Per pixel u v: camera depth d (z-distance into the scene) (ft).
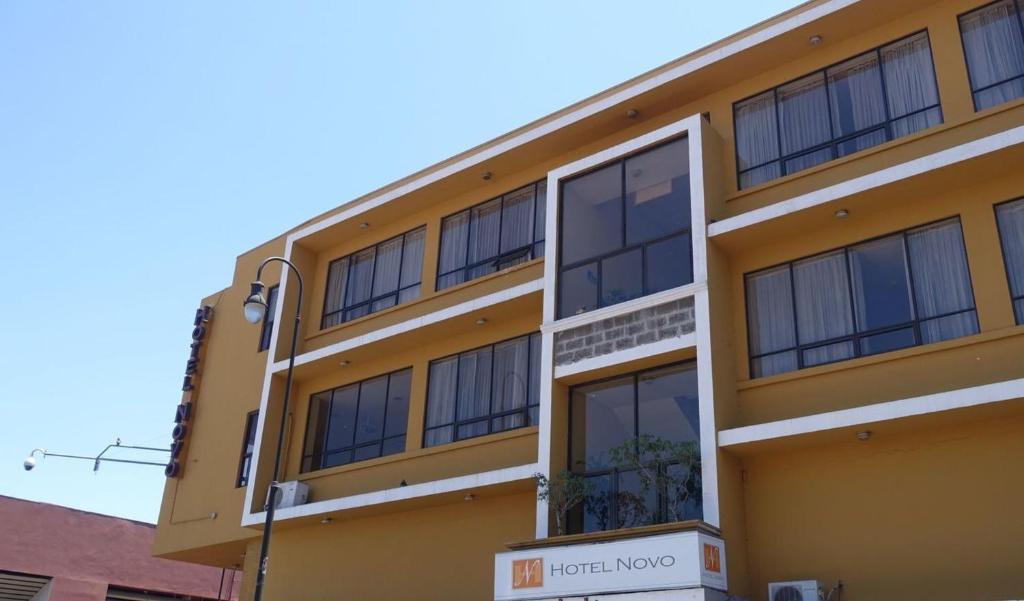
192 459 79.41
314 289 77.51
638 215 55.67
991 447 43.09
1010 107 47.34
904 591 43.09
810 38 54.65
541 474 52.31
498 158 65.98
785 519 47.37
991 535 41.81
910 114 51.29
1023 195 46.29
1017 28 49.26
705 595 41.91
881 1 51.88
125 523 101.09
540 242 64.39
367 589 62.49
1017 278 45.32
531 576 47.01
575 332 55.16
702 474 47.01
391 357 69.51
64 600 93.45
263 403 71.56
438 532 60.64
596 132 62.90
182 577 104.01
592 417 53.93
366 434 68.59
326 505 64.03
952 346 45.29
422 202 71.72
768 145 56.13
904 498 44.52
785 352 51.16
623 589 43.86
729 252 54.13
